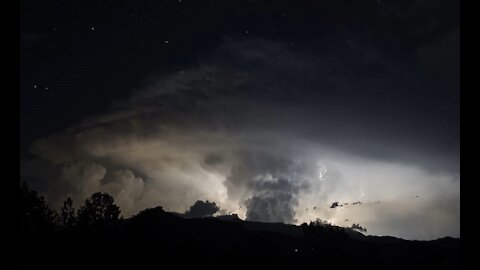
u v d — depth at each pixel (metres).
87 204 27.61
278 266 25.70
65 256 22.11
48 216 24.59
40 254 21.38
